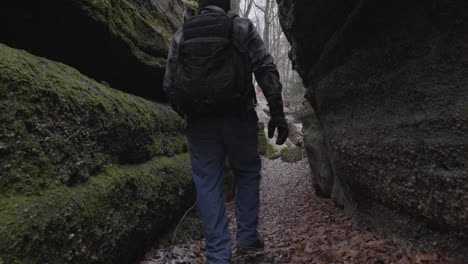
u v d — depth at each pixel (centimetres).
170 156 400
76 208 186
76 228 181
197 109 204
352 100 340
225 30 201
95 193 212
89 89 250
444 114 213
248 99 214
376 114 296
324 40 380
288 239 350
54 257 162
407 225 263
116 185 239
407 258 230
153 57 424
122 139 277
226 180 611
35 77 195
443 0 213
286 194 738
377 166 291
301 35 400
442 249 222
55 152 191
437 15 220
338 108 377
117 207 236
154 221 297
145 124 334
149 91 448
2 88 171
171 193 345
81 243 184
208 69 195
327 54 371
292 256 272
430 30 228
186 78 199
